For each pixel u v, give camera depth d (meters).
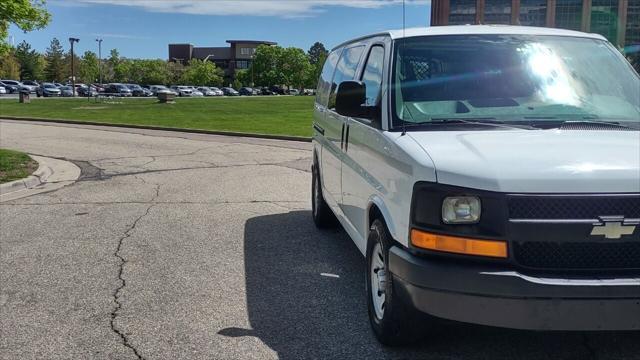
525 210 3.12
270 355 3.93
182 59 167.00
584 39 4.73
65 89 75.00
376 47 4.98
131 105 44.06
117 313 4.68
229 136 20.61
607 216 3.09
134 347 4.08
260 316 4.59
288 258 6.11
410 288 3.36
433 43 4.54
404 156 3.54
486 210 3.15
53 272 5.72
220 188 10.27
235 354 3.95
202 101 54.69
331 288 5.21
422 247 3.31
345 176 5.23
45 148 16.78
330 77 6.68
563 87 4.29
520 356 3.80
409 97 4.20
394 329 3.78
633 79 4.48
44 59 125.38
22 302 4.95
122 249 6.49
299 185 10.52
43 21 14.35
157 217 8.05
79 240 6.89
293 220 7.81
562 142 3.51
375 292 4.13
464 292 3.16
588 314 3.08
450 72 4.35
